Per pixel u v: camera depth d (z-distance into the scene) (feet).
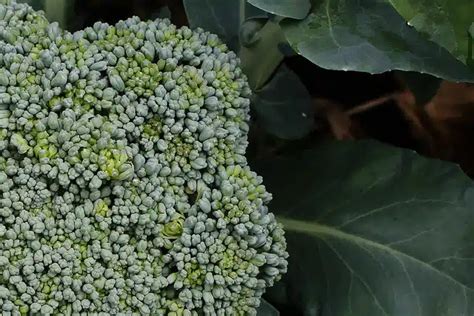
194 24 1.59
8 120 1.37
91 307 1.39
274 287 1.61
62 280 1.38
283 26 1.42
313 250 1.60
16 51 1.40
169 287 1.42
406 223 1.57
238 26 1.59
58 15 1.60
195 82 1.41
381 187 1.60
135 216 1.38
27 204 1.38
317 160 1.63
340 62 1.40
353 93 1.85
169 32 1.43
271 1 1.41
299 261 1.60
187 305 1.42
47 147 1.37
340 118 1.86
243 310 1.44
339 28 1.41
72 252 1.38
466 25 1.34
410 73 1.68
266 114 1.67
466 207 1.55
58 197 1.38
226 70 1.44
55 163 1.37
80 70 1.38
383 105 1.85
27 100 1.37
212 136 1.41
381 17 1.41
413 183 1.58
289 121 1.67
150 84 1.40
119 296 1.40
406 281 1.54
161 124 1.40
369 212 1.59
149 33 1.42
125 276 1.40
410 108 1.84
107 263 1.39
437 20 1.35
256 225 1.40
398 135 1.86
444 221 1.55
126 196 1.38
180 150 1.41
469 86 1.82
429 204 1.57
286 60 1.82
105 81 1.39
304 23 1.42
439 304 1.52
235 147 1.44
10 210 1.37
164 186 1.41
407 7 1.35
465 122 1.84
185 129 1.40
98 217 1.37
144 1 1.82
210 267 1.40
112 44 1.41
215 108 1.42
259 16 1.57
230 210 1.39
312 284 1.59
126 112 1.39
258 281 1.43
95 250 1.38
